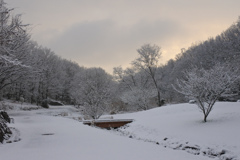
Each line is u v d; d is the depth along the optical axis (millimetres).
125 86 54000
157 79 54344
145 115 26188
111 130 22219
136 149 6801
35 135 9680
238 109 17641
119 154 5984
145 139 15805
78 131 11195
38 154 5906
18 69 15352
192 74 16719
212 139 11523
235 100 33531
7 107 38844
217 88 15148
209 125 14383
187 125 15773
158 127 17641
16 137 8773
